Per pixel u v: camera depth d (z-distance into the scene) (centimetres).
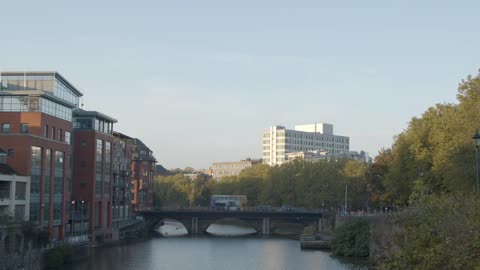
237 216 16312
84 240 11575
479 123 6512
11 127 9688
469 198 3241
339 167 17638
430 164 8694
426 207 3200
